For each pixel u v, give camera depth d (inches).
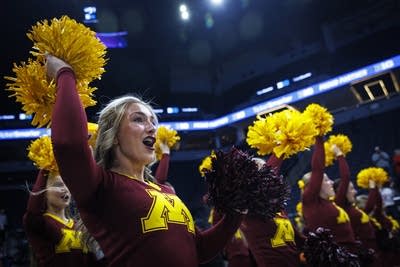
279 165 93.4
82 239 54.8
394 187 352.2
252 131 93.4
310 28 614.2
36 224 91.7
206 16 702.5
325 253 86.4
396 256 175.5
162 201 48.8
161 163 110.1
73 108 41.8
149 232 45.0
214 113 706.8
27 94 45.0
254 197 48.7
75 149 40.6
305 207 126.8
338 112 548.4
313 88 570.9
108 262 45.7
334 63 562.3
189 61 735.7
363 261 120.3
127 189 47.0
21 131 598.9
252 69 676.1
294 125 89.5
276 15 648.4
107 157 52.5
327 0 588.4
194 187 653.3
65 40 44.4
